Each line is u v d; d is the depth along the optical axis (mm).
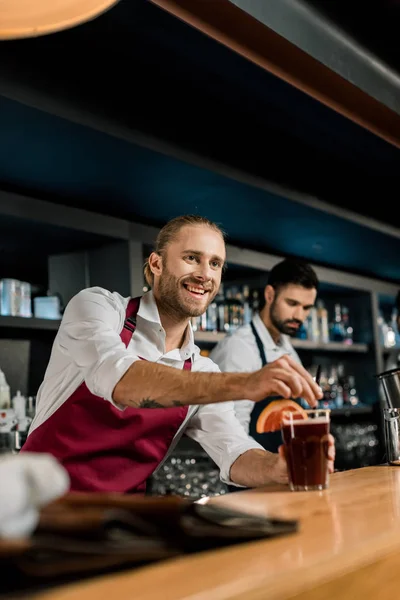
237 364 3104
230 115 3021
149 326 2008
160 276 2047
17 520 655
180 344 2129
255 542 863
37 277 3695
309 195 3605
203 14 2068
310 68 2430
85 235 3148
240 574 701
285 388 1293
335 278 4934
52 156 2664
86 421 1884
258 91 2807
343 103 2721
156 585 658
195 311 2020
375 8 2500
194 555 790
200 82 2701
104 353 1587
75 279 3418
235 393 1352
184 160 2820
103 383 1532
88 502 814
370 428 4938
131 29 2291
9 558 621
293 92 2824
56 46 2311
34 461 660
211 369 2176
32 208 2838
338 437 4754
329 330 5246
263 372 1324
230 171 3061
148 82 2654
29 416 2988
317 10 2393
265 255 4191
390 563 914
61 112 2332
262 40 2229
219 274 2066
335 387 5059
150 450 1953
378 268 5414
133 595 623
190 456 3535
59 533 718
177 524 791
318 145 3424
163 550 752
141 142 2627
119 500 808
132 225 3293
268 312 3213
